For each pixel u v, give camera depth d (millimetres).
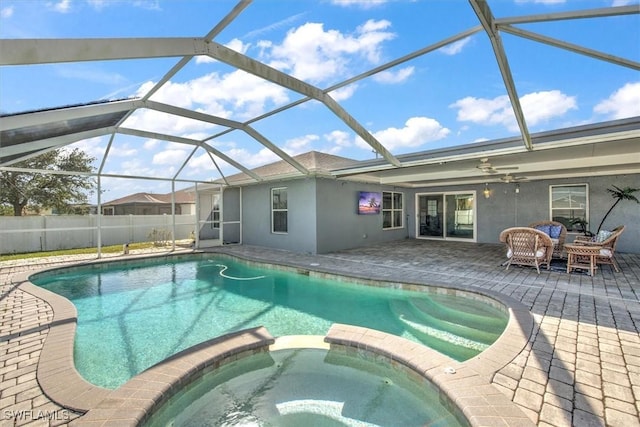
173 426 2740
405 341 3742
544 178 11523
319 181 10781
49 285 8148
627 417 2314
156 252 11672
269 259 9711
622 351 3334
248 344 3715
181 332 5086
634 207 9867
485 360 3164
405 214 15398
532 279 6590
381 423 2727
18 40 2873
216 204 16016
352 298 6738
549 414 2350
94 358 4211
